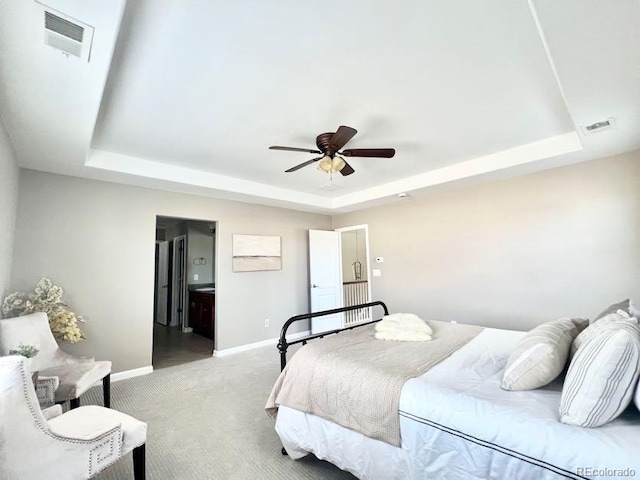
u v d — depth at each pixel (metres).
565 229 3.36
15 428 1.15
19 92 1.77
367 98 2.23
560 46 1.50
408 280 4.84
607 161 3.10
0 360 1.18
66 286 3.19
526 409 1.22
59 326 2.80
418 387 1.45
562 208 3.38
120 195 3.63
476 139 3.03
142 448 1.58
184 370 3.71
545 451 1.03
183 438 2.19
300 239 5.64
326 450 1.69
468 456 1.20
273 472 1.82
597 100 2.01
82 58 1.49
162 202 3.98
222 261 4.55
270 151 3.16
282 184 4.50
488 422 1.18
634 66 1.65
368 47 1.71
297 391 1.85
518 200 3.71
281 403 1.90
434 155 3.43
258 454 2.00
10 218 2.65
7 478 1.13
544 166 3.37
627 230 3.00
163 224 6.94
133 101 2.18
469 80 2.04
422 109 2.41
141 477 1.56
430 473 1.29
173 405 2.73
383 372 1.62
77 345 3.22
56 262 3.14
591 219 3.20
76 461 1.29
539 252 3.54
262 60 1.79
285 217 5.44
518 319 3.69
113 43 1.40
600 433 1.02
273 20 1.49
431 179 4.01
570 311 3.31
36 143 2.47
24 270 2.95
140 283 3.70
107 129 2.61
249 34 1.58
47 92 1.77
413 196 4.64
